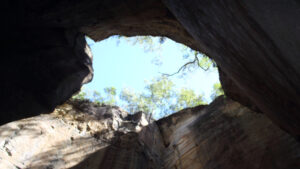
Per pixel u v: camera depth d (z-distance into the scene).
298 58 2.60
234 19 3.59
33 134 11.16
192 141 16.02
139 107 28.00
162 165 16.39
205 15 4.64
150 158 15.68
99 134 14.98
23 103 10.15
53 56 11.77
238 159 11.46
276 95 5.25
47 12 10.90
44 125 12.16
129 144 15.23
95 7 11.16
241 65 5.55
